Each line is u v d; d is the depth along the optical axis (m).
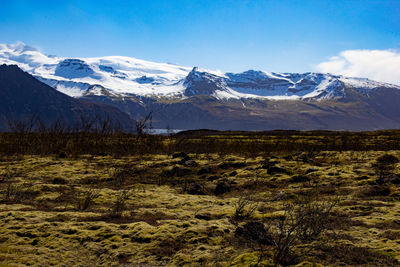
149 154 44.88
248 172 29.06
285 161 35.16
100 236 11.70
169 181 26.39
